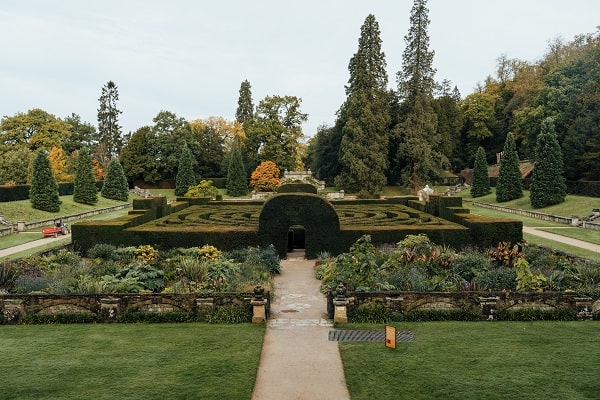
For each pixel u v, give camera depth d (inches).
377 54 2674.7
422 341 525.7
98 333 559.5
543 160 1979.6
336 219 1066.7
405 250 815.1
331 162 3181.6
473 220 1103.6
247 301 614.9
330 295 636.7
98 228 1073.5
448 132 3267.7
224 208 1660.9
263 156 3334.2
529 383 419.5
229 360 474.3
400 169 2920.8
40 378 433.7
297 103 3358.8
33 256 894.4
